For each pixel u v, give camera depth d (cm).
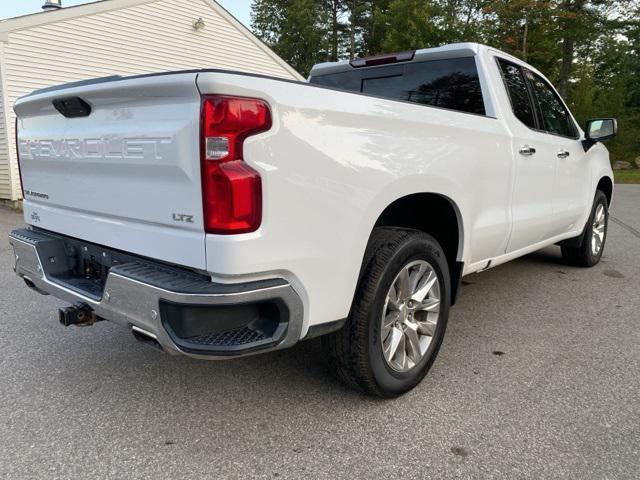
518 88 394
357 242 234
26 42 1055
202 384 298
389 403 277
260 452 235
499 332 379
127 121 225
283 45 4006
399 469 222
